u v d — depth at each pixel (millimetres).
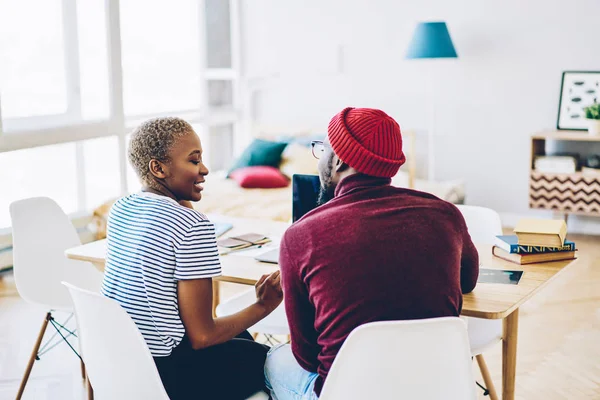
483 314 1846
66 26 4910
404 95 5992
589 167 5211
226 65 6516
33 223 2762
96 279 2939
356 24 6055
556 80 5469
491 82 5668
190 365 1916
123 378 1849
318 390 1744
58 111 4914
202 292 1850
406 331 1534
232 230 2715
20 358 3303
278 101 6473
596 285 4309
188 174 1947
